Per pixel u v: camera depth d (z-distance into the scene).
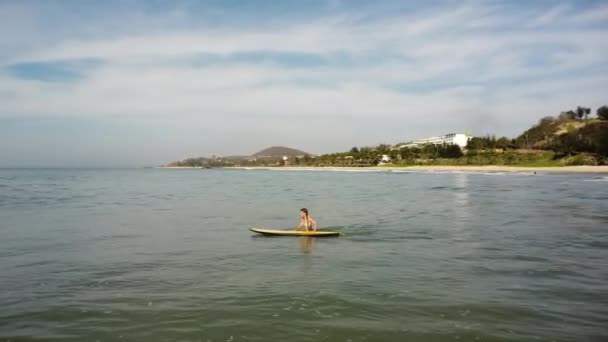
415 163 184.75
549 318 10.77
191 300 12.12
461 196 47.62
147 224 27.64
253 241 21.34
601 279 14.11
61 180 107.69
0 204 41.78
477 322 10.50
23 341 9.62
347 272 15.07
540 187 59.09
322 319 10.66
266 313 11.07
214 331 10.02
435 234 23.14
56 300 12.23
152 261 16.94
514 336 9.76
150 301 12.07
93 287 13.45
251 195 53.56
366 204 40.34
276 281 13.95
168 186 78.19
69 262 16.83
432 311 11.20
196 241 21.41
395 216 31.09
